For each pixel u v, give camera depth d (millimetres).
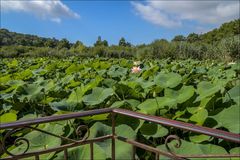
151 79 3910
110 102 3080
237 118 2182
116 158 1919
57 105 2836
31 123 1597
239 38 18203
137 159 2014
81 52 31781
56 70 6625
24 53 29859
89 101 2992
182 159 1645
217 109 2434
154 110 2645
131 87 3303
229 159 1870
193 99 2744
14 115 2631
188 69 5879
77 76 4914
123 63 7594
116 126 2207
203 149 1952
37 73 5730
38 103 3252
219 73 4891
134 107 2797
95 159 1877
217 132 1387
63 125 2336
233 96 2729
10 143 2500
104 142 2084
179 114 2482
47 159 1987
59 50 31109
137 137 2242
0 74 5906
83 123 2424
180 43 24094
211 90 2729
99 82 3727
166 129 2188
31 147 2182
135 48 31703
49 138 2240
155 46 24672
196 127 1465
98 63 6965
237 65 4836
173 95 2904
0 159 1653
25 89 3430
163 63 8312
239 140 1316
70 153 1941
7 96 3312
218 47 19375
